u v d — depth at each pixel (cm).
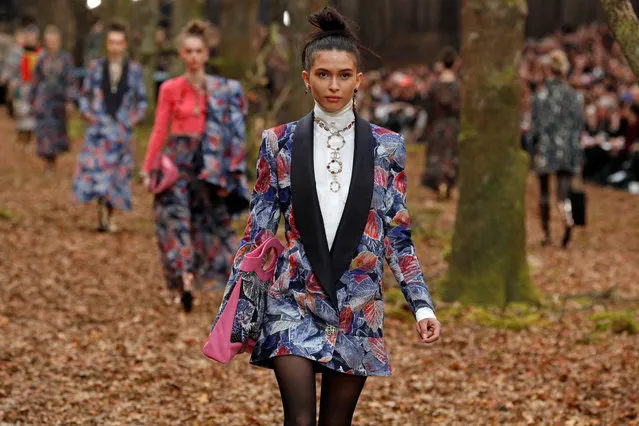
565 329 1202
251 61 2192
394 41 5594
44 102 2356
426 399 920
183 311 1229
